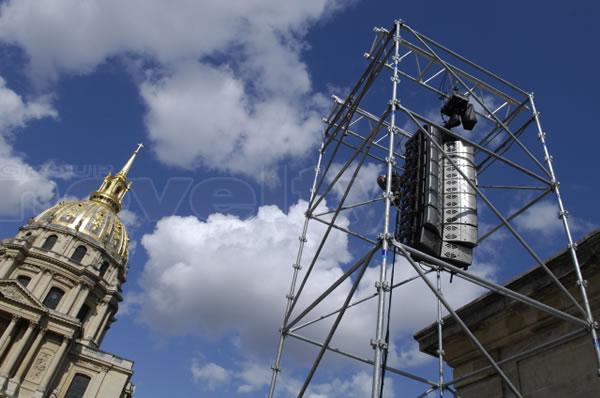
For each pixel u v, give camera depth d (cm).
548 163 859
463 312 910
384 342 541
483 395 820
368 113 1180
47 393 5200
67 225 7156
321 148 1170
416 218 840
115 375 5781
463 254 828
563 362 704
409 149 951
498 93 1023
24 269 6259
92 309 6625
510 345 817
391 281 745
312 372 733
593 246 699
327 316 971
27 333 5222
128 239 7925
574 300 670
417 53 948
